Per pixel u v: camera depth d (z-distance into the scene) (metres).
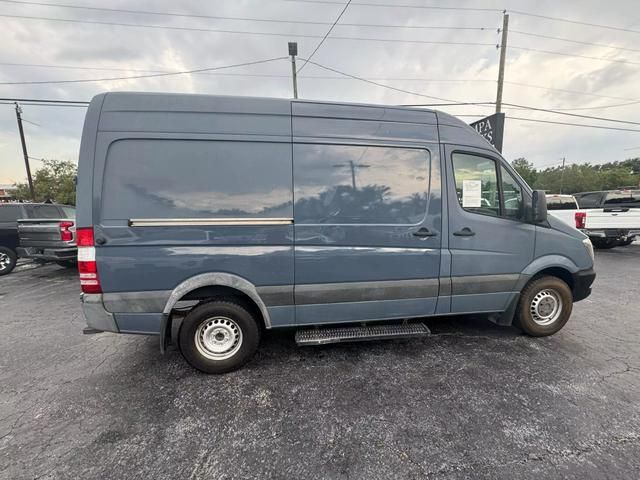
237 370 2.80
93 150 2.38
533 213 3.11
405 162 2.91
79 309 4.76
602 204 9.67
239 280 2.65
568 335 3.48
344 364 2.89
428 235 2.97
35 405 2.37
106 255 2.44
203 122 2.52
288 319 2.83
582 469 1.75
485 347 3.20
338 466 1.79
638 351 3.11
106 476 1.74
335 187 2.76
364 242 2.85
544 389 2.48
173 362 3.00
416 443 1.95
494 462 1.80
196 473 1.76
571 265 3.38
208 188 2.54
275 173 2.65
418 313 3.08
